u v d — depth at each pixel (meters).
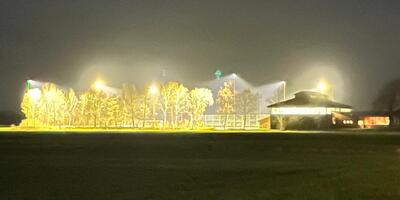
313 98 140.50
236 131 120.94
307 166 40.03
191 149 58.00
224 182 31.09
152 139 79.31
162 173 35.50
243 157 48.16
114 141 73.25
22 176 33.78
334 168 38.72
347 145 64.75
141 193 27.22
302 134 97.38
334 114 136.12
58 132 109.00
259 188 28.92
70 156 48.62
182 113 163.38
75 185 29.88
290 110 135.00
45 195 26.69
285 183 30.73
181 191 27.84
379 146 63.09
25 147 60.38
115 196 26.38
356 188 29.00
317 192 27.72
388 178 33.09
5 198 25.97
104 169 37.81
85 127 148.50
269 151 55.38
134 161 43.84
